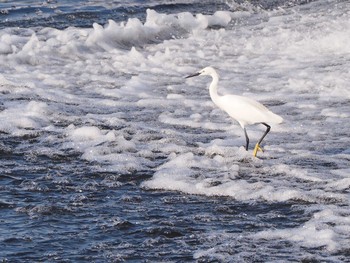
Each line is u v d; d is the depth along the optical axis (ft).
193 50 81.05
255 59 77.05
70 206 43.83
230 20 94.48
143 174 48.85
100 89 66.54
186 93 66.33
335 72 70.90
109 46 81.05
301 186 46.26
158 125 58.08
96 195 45.60
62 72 71.72
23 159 51.06
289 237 39.75
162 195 45.68
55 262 37.47
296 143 54.03
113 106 62.28
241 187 46.09
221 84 68.23
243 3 101.55
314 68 72.59
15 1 99.86
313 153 51.93
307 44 81.61
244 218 42.32
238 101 51.24
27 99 62.75
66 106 61.46
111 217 42.47
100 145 53.01
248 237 39.88
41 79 69.05
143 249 38.86
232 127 57.52
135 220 42.11
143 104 62.80
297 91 65.87
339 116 59.36
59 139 54.29
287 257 37.65
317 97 64.23
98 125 57.47
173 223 41.65
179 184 46.70
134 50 78.38
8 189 46.06
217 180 47.14
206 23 91.30
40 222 41.68
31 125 56.75
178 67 73.97
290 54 78.48
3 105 60.95
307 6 100.07
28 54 74.33
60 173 48.83
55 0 100.83
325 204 43.60
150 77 70.95
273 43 82.69
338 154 51.65
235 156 51.11
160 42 85.46
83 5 98.58
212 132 56.70
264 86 67.46
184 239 39.86
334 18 92.12
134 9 98.12
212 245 39.11
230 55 79.00
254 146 53.57
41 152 52.08
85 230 40.88
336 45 80.59
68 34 82.99
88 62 75.51
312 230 40.22
